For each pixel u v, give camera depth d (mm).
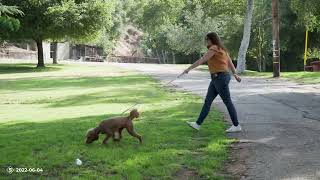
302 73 28125
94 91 18922
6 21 20438
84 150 7125
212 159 6590
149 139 7914
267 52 46281
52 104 15148
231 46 44719
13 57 60469
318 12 28188
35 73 33719
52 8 36656
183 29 58500
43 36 39219
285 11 42969
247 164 6383
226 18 44125
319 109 11898
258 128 9008
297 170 6051
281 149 7199
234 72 8641
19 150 7219
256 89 17984
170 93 17188
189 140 7891
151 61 84438
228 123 9594
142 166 6227
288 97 14914
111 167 6195
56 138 8102
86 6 38125
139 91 18297
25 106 14898
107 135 7512
